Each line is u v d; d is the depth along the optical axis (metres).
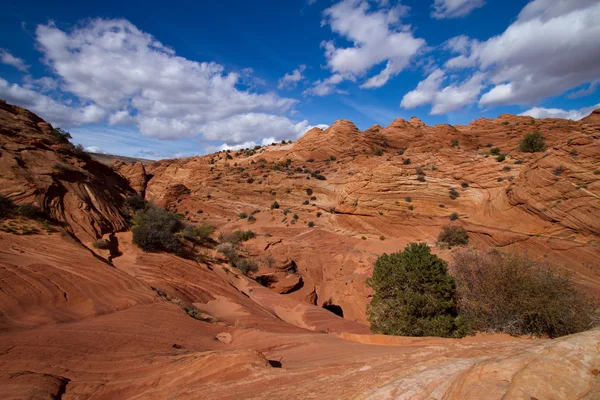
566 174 24.16
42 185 19.58
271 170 70.81
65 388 5.54
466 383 2.84
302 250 37.06
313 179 60.62
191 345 8.95
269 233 45.88
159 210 28.70
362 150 76.50
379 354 6.33
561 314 8.73
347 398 3.29
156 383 5.69
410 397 2.91
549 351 2.78
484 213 30.64
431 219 34.56
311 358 7.41
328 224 46.09
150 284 15.82
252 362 5.73
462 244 29.00
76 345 7.36
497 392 2.50
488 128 78.06
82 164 26.47
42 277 11.34
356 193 41.97
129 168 87.88
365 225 39.94
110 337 8.27
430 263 11.70
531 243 24.66
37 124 28.03
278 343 9.43
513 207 27.75
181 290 16.73
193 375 5.64
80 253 15.05
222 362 5.84
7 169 18.77
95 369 6.37
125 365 6.61
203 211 64.44
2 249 12.84
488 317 10.00
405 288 11.59
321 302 27.64
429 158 39.81
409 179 37.69
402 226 36.44
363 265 30.17
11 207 16.69
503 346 4.37
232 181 68.00
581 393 2.20
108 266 14.80
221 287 19.44
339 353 7.49
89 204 21.77
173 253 22.34
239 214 59.22
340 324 17.27
